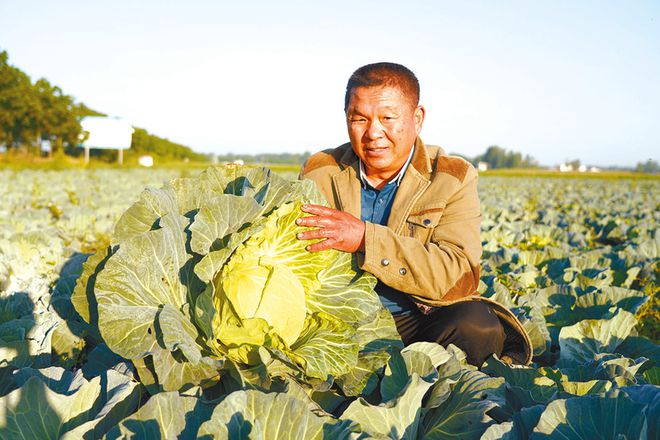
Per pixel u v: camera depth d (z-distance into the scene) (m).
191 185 2.65
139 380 2.28
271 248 2.46
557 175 80.62
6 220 8.16
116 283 2.10
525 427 2.20
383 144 2.77
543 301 4.37
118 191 18.59
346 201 3.08
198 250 2.25
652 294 4.91
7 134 51.62
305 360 2.19
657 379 2.95
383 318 2.63
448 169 2.93
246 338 2.16
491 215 12.79
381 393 2.37
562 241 8.80
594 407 2.06
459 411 2.29
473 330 2.77
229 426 1.74
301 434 1.75
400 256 2.58
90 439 1.86
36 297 3.33
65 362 2.68
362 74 2.72
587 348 3.37
